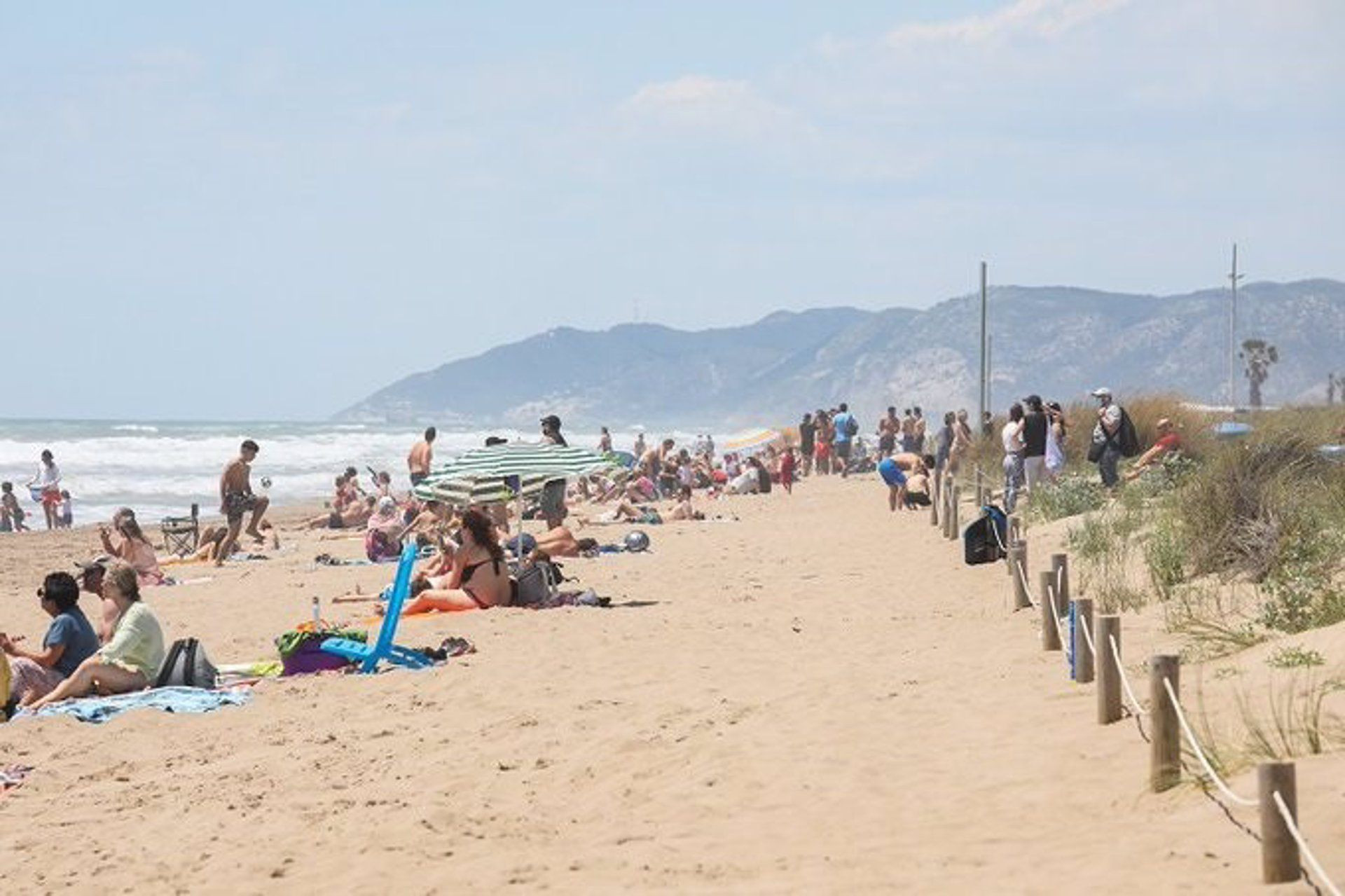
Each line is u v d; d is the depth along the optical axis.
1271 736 21.55
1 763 28.00
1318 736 21.06
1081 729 24.33
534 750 27.05
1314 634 27.36
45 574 70.56
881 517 74.81
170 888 20.38
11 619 51.44
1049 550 49.78
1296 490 39.53
